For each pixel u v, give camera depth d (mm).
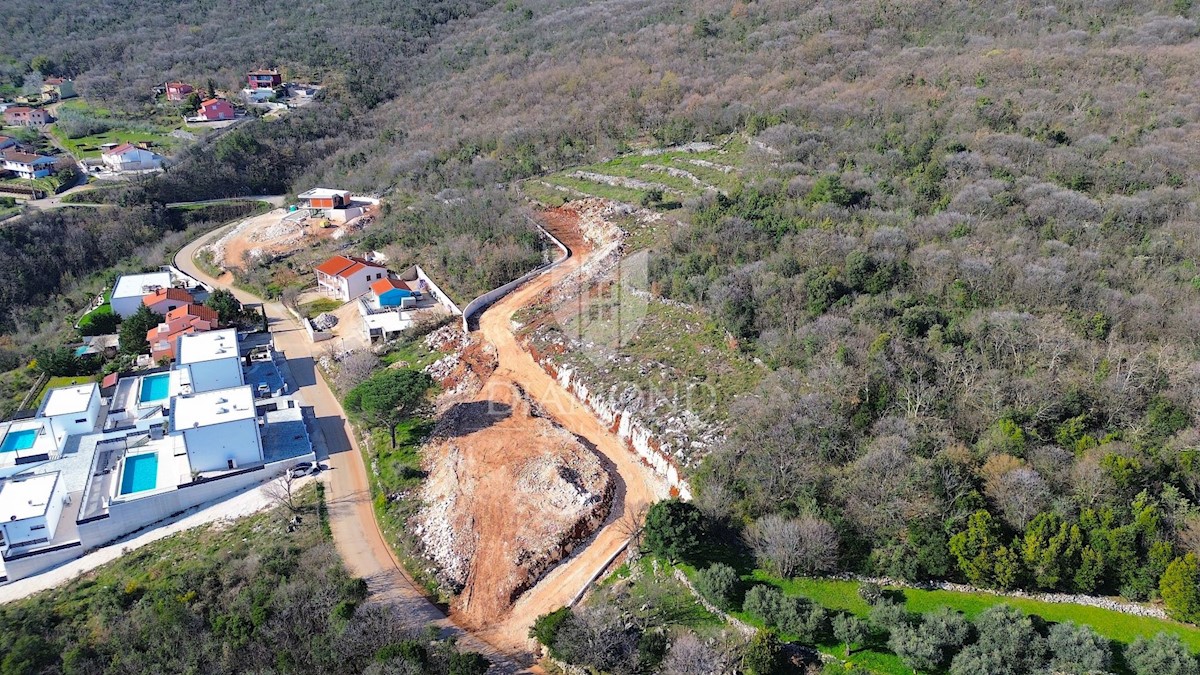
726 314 69250
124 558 62344
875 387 57594
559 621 47500
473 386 75750
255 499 67500
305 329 97938
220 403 72250
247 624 51375
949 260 71188
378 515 64062
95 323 100250
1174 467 48750
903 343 60562
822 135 104750
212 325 95500
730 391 64125
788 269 73250
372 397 71250
